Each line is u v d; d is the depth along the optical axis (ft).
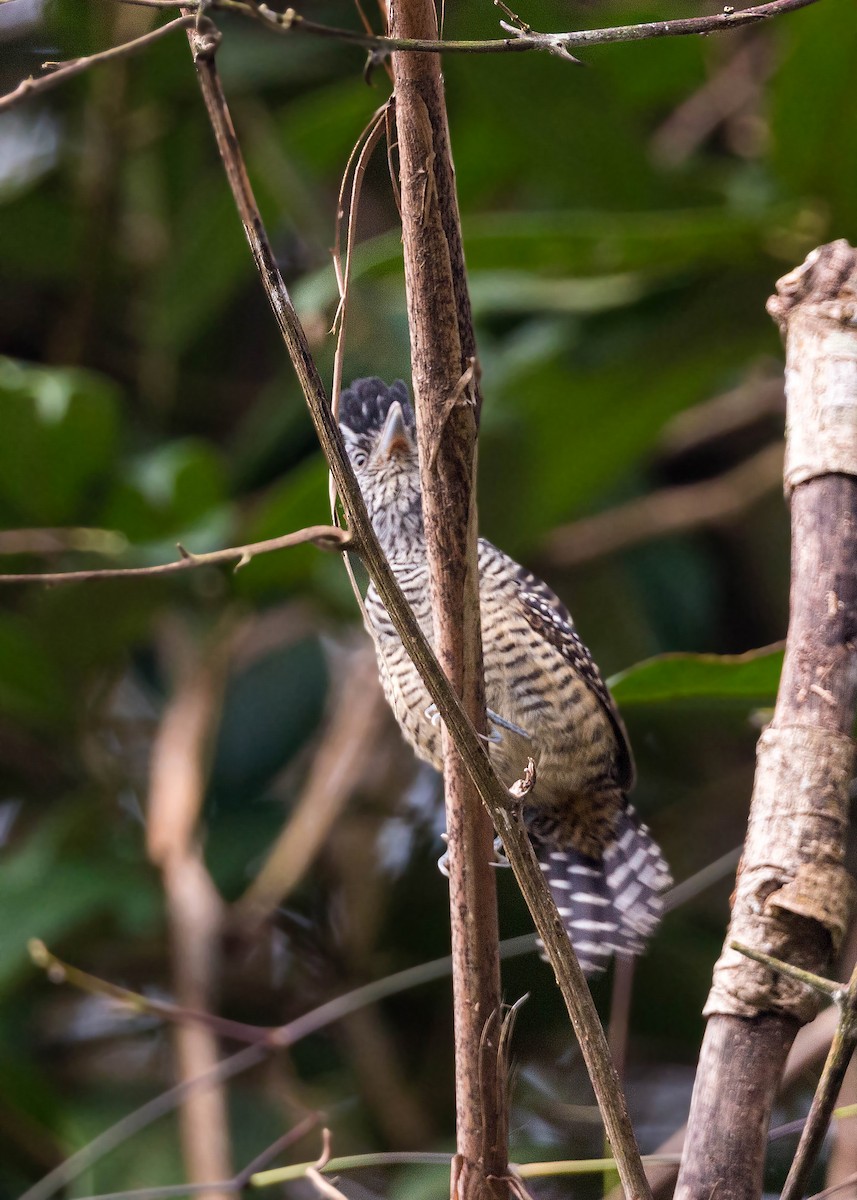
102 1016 34.12
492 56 27.58
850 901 13.79
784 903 13.57
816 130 26.71
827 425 15.31
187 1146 26.63
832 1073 12.11
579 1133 29.43
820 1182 27.53
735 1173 13.00
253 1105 30.86
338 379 14.57
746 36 35.42
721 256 28.48
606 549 35.81
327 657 37.04
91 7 34.09
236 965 33.78
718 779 36.47
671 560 37.17
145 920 31.12
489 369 30.89
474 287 29.86
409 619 12.76
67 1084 32.83
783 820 13.93
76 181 37.14
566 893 28.14
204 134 37.29
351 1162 21.13
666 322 30.09
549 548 35.91
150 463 32.07
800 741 14.15
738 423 36.73
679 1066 33.30
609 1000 32.86
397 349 30.71
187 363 39.45
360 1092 31.78
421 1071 33.42
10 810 36.09
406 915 34.42
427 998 34.04
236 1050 32.40
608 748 27.55
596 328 30.48
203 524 32.40
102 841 33.45
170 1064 33.09
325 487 29.43
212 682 32.96
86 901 31.24
